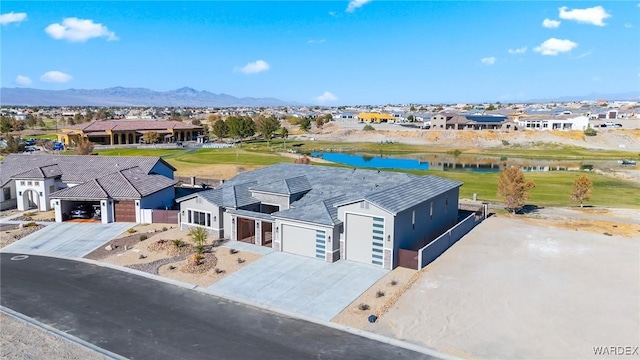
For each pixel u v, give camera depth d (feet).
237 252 106.32
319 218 101.76
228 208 116.26
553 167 283.59
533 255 105.09
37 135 458.50
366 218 97.71
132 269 97.45
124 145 366.02
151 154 306.35
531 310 76.69
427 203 113.09
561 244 114.01
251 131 426.92
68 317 75.72
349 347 65.67
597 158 323.57
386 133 476.54
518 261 100.78
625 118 588.09
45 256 107.55
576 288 85.71
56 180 159.53
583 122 472.03
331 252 99.09
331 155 353.10
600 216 146.30
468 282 88.69
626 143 410.93
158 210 135.03
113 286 88.69
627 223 137.08
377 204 95.14
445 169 277.03
